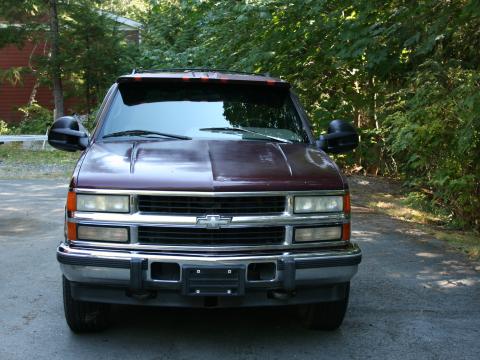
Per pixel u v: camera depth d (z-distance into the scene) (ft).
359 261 13.93
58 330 15.28
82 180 13.41
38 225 28.27
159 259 12.94
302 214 13.66
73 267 13.12
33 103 84.07
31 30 69.72
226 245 13.21
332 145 16.88
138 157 14.29
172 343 14.61
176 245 13.12
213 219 13.08
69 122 16.53
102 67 71.20
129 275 12.95
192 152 14.73
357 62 35.47
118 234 13.15
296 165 14.35
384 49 30.45
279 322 16.22
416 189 36.73
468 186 27.78
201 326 15.81
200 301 13.28
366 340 15.05
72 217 13.39
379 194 38.32
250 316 16.62
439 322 16.39
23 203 34.09
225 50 39.19
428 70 28.09
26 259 22.07
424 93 27.30
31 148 65.00
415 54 29.01
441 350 14.48
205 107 17.12
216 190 13.10
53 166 51.80
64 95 76.59
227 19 38.58
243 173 13.62
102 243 13.21
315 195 13.78
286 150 15.48
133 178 13.25
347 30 30.53
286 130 17.04
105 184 13.23
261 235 13.47
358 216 31.71
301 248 13.66
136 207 13.17
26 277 19.79
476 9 23.31
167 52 43.88
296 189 13.60
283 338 15.10
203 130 16.44
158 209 13.17
